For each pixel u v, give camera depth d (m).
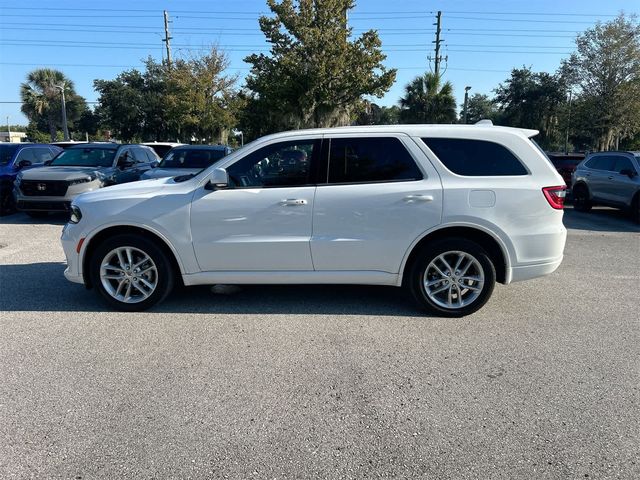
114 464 2.75
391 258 4.88
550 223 4.87
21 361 4.00
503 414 3.25
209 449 2.89
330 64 23.11
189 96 33.41
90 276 5.17
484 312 5.18
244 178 4.95
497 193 4.76
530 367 3.92
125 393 3.51
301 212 4.83
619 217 13.26
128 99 39.78
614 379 3.72
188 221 4.89
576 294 5.87
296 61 23.19
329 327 4.73
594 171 13.60
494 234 4.80
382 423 3.15
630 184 11.95
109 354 4.14
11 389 3.56
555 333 4.62
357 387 3.60
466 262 4.93
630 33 27.02
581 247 8.91
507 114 44.53
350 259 4.89
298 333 4.59
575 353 4.18
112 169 11.67
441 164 4.84
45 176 10.48
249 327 4.73
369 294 5.71
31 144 13.57
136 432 3.05
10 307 5.27
